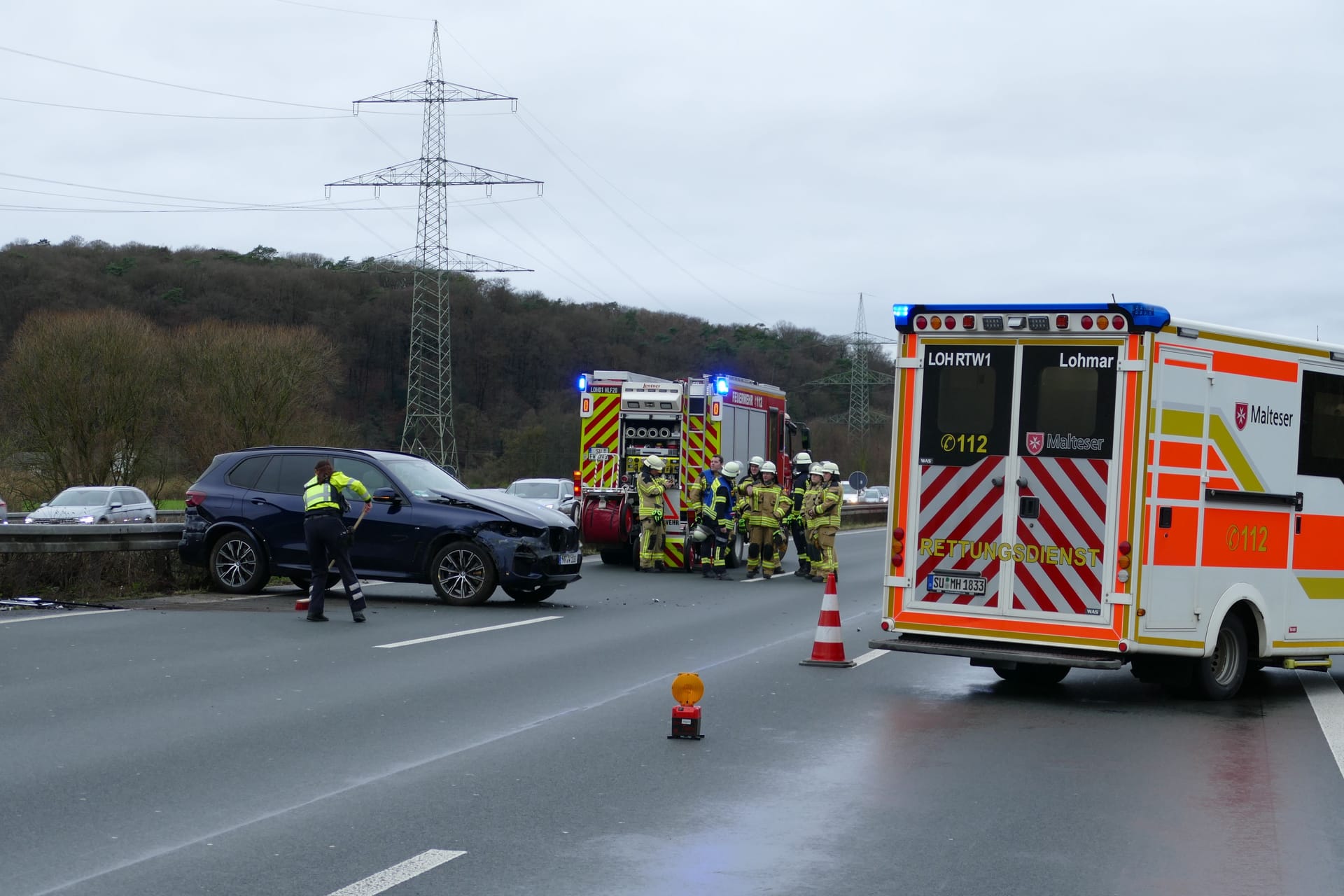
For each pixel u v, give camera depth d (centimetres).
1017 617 1033
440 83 5119
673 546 2348
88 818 636
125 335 5109
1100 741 884
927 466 1066
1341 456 1160
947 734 893
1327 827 662
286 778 722
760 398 2622
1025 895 539
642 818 650
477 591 1633
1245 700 1099
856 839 620
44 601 1545
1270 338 1084
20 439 4891
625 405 2378
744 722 915
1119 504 996
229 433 5422
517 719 905
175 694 973
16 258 6275
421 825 631
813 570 2222
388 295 6788
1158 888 555
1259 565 1088
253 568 1694
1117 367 1000
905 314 1068
